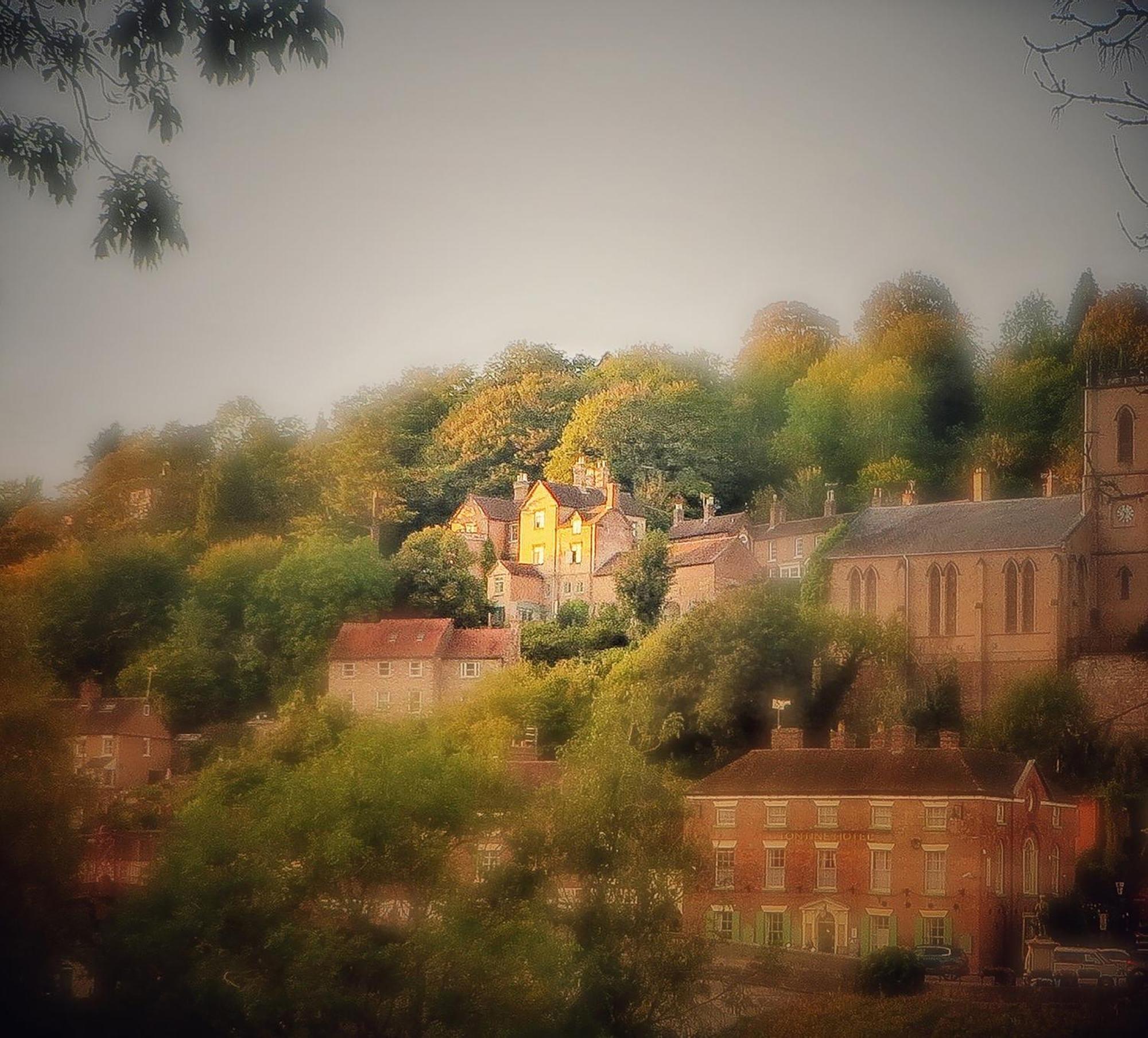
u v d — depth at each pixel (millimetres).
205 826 99438
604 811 98312
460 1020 90312
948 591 184625
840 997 102312
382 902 103562
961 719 172375
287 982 91625
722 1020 98812
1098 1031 95125
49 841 103375
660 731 165750
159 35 41562
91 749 182750
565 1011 90562
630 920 95125
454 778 105375
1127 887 136750
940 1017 97750
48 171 42812
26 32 42250
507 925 94375
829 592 191875
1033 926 132000
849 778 133125
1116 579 181250
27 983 89438
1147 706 170125
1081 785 156750
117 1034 88875
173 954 91500
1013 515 187125
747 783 135500
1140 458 181875
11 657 163125
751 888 132375
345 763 108562
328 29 42781
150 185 43750
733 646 168625
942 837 127938
